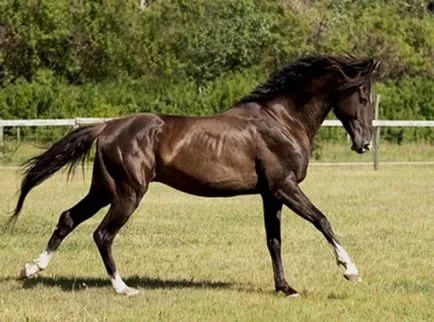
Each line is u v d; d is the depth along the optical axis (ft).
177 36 144.66
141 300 34.37
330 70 35.70
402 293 36.42
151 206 65.31
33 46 132.57
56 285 37.27
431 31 170.71
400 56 158.71
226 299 34.71
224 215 60.64
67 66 137.08
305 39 151.84
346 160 104.94
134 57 140.56
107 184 35.04
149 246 48.06
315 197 71.61
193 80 142.31
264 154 35.01
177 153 34.73
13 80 133.59
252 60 148.77
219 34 147.02
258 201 69.00
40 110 110.22
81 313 32.27
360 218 59.77
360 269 41.68
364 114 35.70
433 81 128.26
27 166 36.19
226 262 43.42
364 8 177.68
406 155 111.55
